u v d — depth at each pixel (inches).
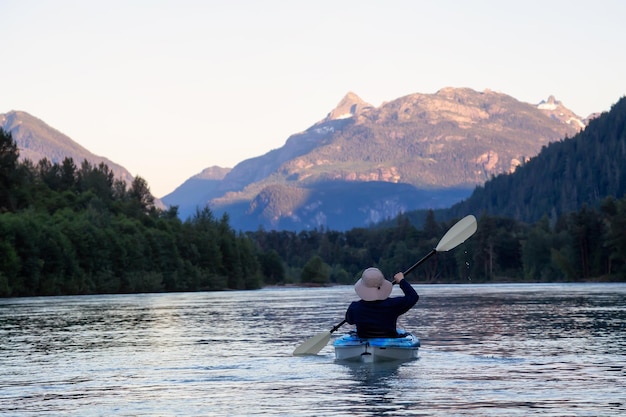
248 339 1099.9
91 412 538.3
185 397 595.5
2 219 3937.0
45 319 1657.2
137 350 951.0
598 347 909.2
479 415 498.6
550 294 3152.1
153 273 5029.5
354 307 791.1
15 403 578.9
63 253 4271.7
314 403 554.6
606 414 497.0
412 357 782.5
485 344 956.0
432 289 5027.1
